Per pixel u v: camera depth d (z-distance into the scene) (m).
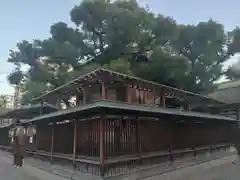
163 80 22.45
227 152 17.84
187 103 20.81
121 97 16.14
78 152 10.45
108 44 23.03
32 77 23.12
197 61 26.47
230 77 27.41
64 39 22.94
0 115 23.59
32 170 12.30
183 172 11.44
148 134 11.08
